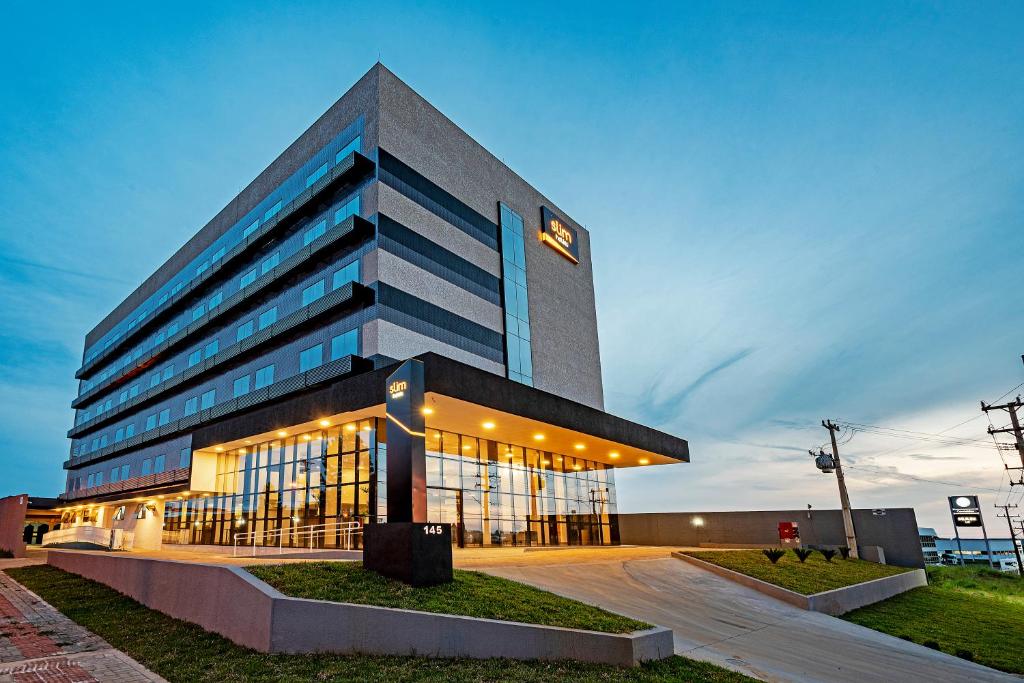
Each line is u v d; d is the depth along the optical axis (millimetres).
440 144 36812
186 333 45062
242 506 28922
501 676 9281
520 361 38719
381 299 29750
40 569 22703
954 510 55000
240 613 11172
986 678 13805
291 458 27016
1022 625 22000
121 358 59719
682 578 20438
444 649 10141
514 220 42156
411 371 16141
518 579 15570
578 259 49344
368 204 31859
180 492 29891
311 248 33312
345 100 35906
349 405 22562
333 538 23828
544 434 28250
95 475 57344
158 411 48375
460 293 35000
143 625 12875
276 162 41062
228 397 39156
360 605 10547
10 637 12375
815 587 20969
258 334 35875
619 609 14648
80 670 9836
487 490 28797
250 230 41875
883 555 35031
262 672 9266
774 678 11422
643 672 10008
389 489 15609
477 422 25266
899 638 17359
